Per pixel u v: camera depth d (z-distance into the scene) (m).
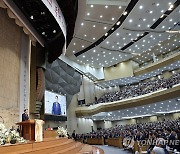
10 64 8.46
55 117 18.27
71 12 10.63
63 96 20.27
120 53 24.92
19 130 6.22
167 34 21.75
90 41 20.61
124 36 20.78
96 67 29.19
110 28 18.50
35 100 12.15
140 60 30.62
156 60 27.30
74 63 23.95
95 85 30.80
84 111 25.25
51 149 5.64
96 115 26.45
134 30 19.88
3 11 8.37
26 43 9.96
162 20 18.95
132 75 28.78
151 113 29.75
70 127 23.73
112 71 29.94
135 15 17.45
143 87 26.06
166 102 20.78
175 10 17.50
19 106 8.70
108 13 16.30
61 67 20.09
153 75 29.17
